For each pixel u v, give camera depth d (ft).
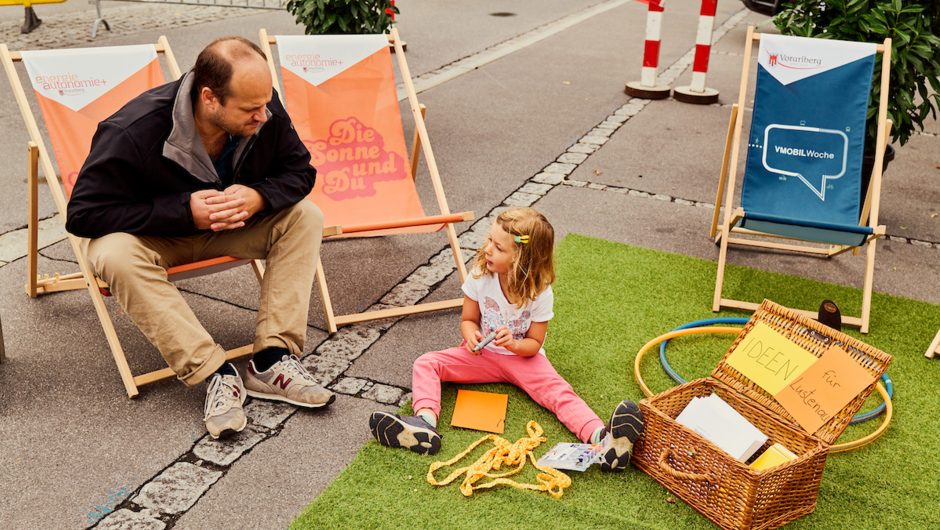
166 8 36.47
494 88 24.39
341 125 11.71
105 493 7.21
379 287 11.75
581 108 22.58
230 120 8.03
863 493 7.59
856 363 7.38
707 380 8.25
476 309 9.13
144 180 8.30
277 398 8.70
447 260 12.82
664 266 12.59
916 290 12.24
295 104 11.52
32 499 7.09
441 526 6.84
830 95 11.62
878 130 11.53
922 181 17.75
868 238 10.53
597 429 7.96
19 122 19.21
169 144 8.15
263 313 8.87
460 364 8.97
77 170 9.53
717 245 13.60
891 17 13.46
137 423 8.28
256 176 9.10
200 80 7.89
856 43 11.58
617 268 12.42
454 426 8.34
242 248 9.20
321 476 7.55
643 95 24.20
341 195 11.52
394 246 13.30
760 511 6.79
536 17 38.40
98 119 9.84
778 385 7.86
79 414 8.38
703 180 16.96
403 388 9.11
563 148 18.80
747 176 11.68
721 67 29.35
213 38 29.40
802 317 7.93
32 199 9.82
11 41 27.48
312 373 9.34
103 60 9.99
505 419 8.52
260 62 7.89
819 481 7.20
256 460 7.75
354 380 9.23
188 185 8.57
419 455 7.81
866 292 10.82
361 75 11.86
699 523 7.03
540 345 8.87
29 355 9.48
